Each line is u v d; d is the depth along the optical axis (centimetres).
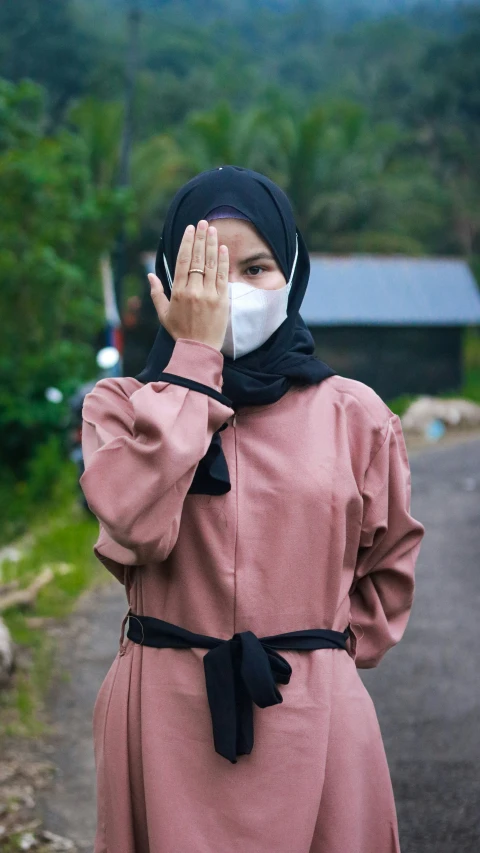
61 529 902
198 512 207
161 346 216
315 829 206
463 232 3662
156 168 2764
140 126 3981
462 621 602
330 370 226
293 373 218
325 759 205
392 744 426
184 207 223
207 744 203
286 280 222
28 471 1268
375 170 3322
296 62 6134
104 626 615
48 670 524
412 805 373
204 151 2936
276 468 209
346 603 219
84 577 725
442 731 436
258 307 214
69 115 2820
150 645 210
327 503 209
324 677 207
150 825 203
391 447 225
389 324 2188
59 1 4531
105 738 214
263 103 3847
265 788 202
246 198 218
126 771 210
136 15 1878
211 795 202
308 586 208
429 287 2280
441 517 962
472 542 839
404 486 227
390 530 227
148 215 2833
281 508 207
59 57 4366
